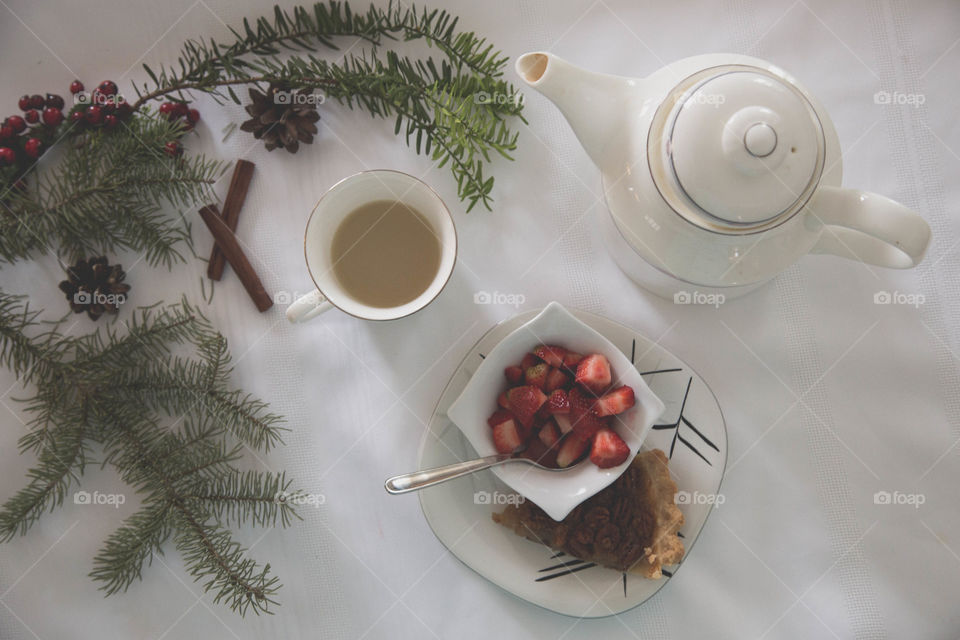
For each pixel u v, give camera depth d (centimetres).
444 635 63
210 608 63
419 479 58
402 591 63
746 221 50
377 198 59
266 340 63
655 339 64
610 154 54
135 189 60
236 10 63
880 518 63
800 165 48
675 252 54
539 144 63
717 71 50
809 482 63
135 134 59
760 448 63
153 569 63
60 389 60
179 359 63
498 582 61
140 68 63
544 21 63
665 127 50
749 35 63
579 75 53
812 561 63
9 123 59
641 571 60
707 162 49
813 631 63
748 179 48
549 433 60
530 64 54
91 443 63
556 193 63
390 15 62
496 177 63
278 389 63
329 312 63
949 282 62
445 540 61
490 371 59
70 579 63
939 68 62
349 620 63
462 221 63
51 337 60
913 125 62
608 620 63
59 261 62
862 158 63
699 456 61
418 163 63
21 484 63
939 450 63
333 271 60
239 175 62
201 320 63
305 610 63
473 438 59
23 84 63
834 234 56
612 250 61
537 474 59
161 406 63
